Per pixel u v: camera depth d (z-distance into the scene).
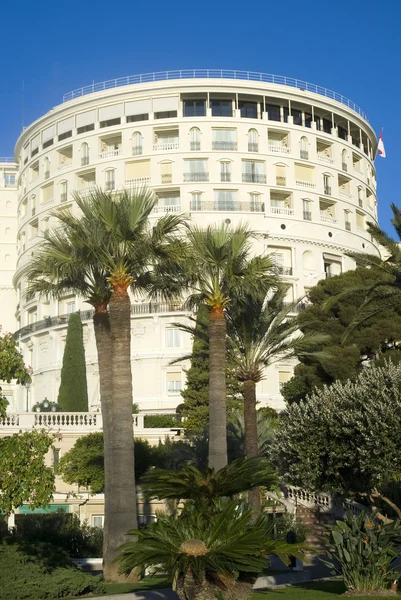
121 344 29.17
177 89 82.81
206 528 17.17
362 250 88.44
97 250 29.41
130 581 26.75
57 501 40.03
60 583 21.78
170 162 81.50
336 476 31.53
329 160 86.62
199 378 57.41
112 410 29.67
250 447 35.38
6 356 22.06
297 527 36.38
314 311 54.00
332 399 31.83
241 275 32.34
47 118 89.06
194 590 16.25
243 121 82.50
